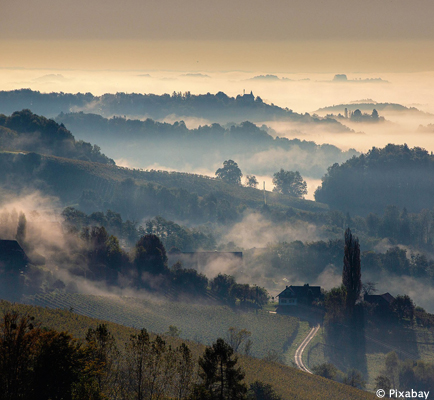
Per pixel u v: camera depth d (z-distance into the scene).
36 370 159.38
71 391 163.75
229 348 183.00
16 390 158.00
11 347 159.75
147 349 188.62
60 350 163.00
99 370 174.38
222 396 180.25
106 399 172.25
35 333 165.00
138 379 185.38
